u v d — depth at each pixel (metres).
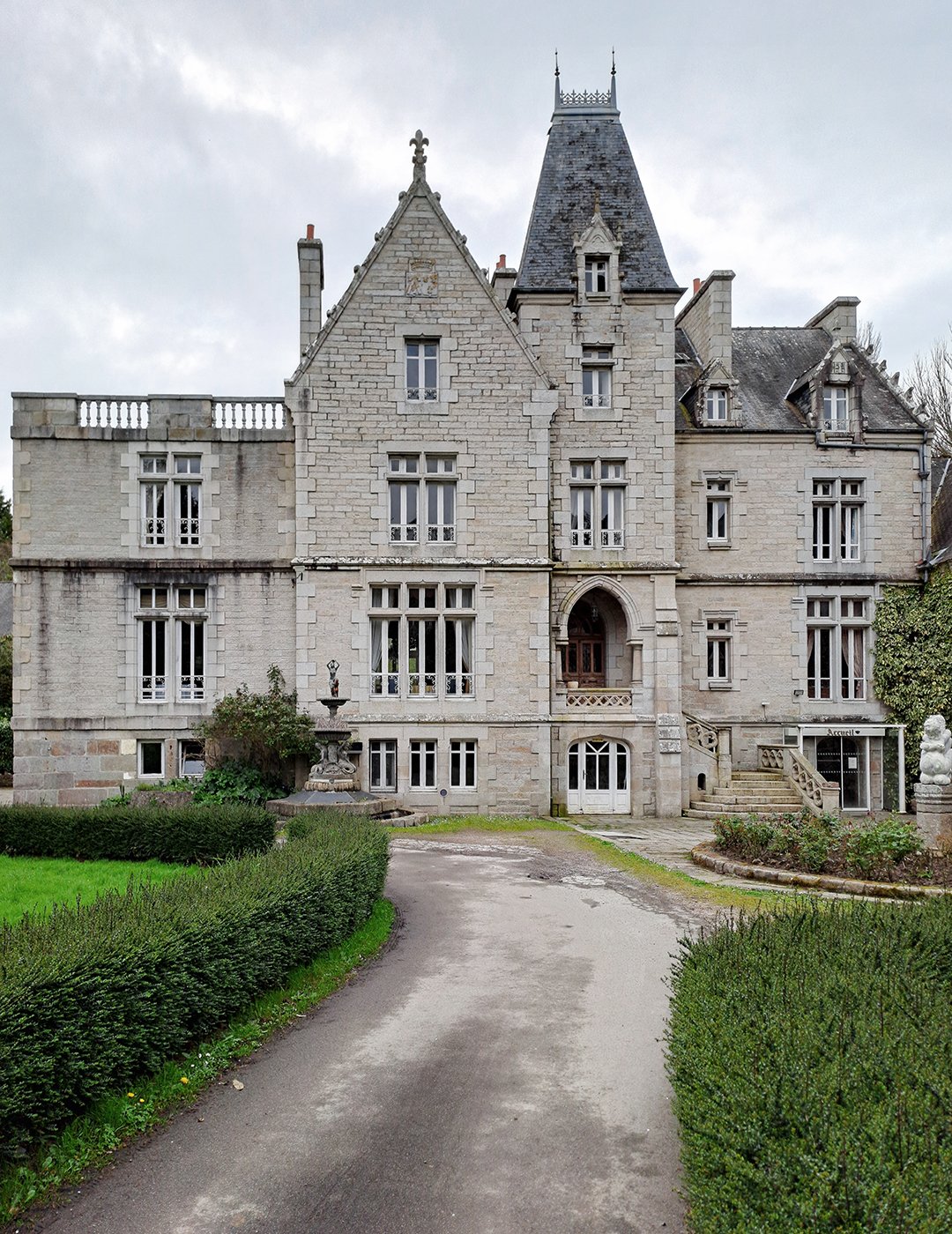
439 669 26.16
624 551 27.50
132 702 25.73
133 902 8.70
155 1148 6.57
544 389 26.53
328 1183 6.10
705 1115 5.07
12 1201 5.74
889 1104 4.64
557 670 27.27
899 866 15.45
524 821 24.64
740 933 8.05
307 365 25.98
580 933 12.53
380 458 26.14
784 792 27.05
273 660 26.22
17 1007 6.06
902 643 28.86
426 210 26.48
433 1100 7.33
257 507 26.31
